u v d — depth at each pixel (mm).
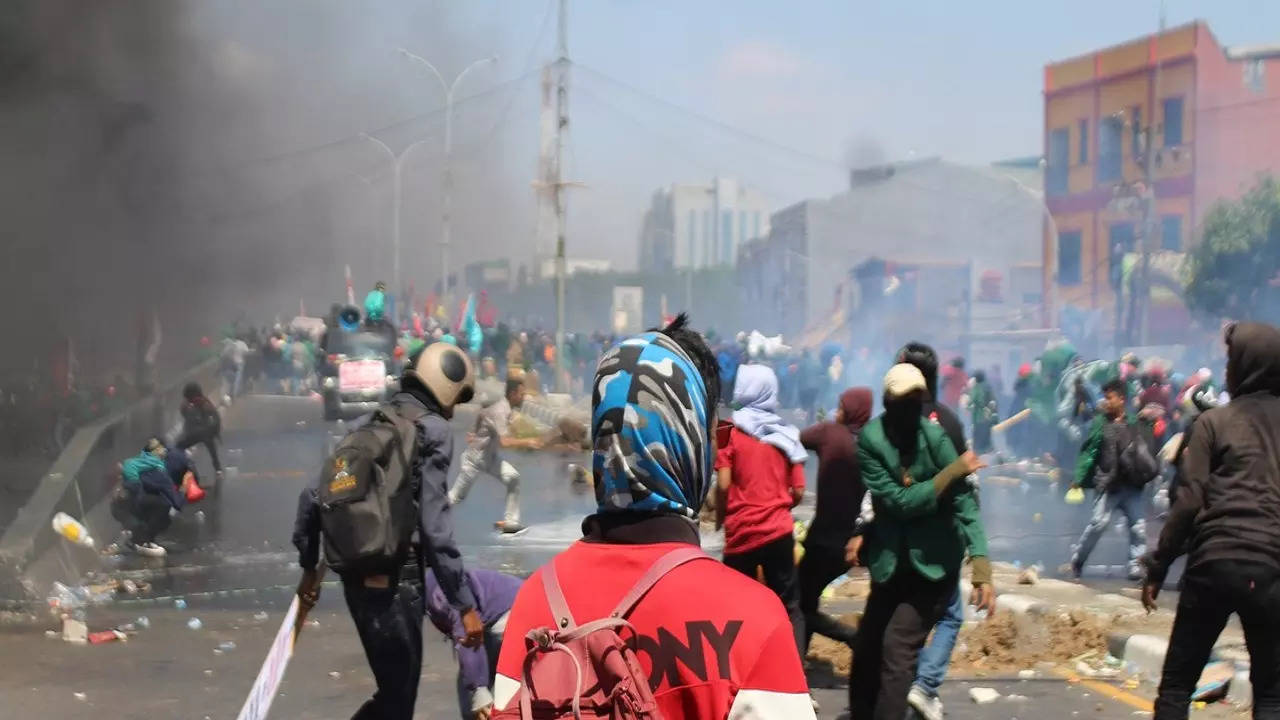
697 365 2334
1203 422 5109
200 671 7957
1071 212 63594
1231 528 4980
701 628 2029
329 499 4766
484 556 12508
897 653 5734
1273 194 45750
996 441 27484
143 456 13188
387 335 28234
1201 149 56062
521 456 24219
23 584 10086
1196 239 55156
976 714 6898
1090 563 12930
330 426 28188
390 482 4801
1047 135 65312
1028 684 7586
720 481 6918
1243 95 56375
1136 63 59156
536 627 2150
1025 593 9570
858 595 10453
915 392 5688
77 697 7273
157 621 9586
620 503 2191
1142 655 7828
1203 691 7074
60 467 12969
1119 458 11680
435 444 4910
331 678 7781
